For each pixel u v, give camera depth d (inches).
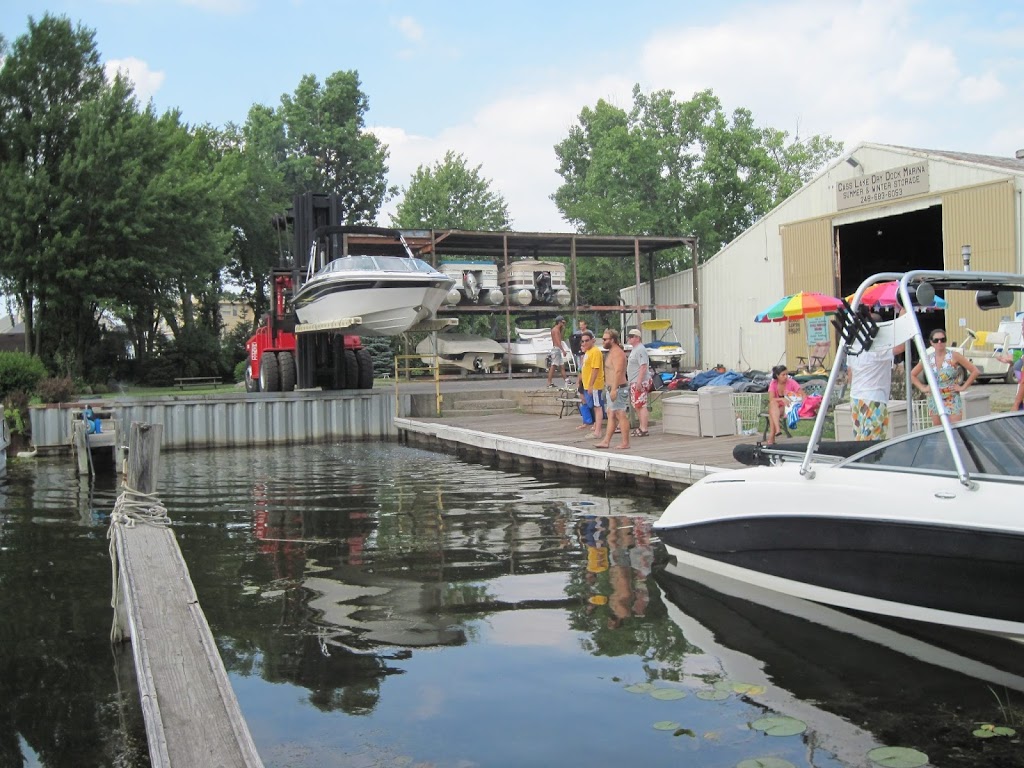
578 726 162.9
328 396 853.8
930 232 1040.8
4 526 411.8
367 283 775.7
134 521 262.2
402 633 220.5
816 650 200.7
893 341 223.8
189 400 814.5
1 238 1274.6
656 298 1323.8
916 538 203.9
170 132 1585.9
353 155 2353.6
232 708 146.4
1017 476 193.8
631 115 1911.9
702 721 163.8
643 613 232.4
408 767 148.6
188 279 1460.4
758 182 1787.6
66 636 231.9
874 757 147.3
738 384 697.6
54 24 1355.8
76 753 161.5
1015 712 164.4
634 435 568.4
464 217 2377.0
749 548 249.9
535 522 371.6
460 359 1295.5
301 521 394.9
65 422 802.2
